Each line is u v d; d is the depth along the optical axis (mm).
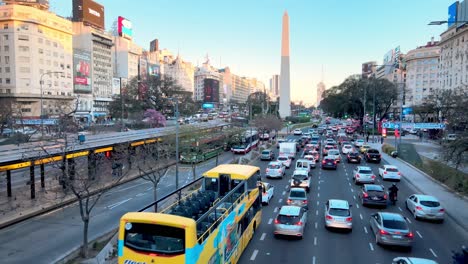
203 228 12188
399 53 150875
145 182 35531
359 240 18797
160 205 24141
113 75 145625
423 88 135125
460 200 27688
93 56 125438
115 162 33344
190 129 46125
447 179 33531
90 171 26094
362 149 55812
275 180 36688
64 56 100625
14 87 87375
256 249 17516
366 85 91812
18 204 25906
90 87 114438
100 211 25453
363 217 23156
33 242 19281
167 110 101375
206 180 18203
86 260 15758
